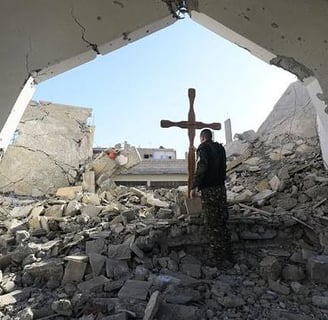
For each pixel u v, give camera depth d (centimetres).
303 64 344
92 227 409
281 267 279
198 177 305
